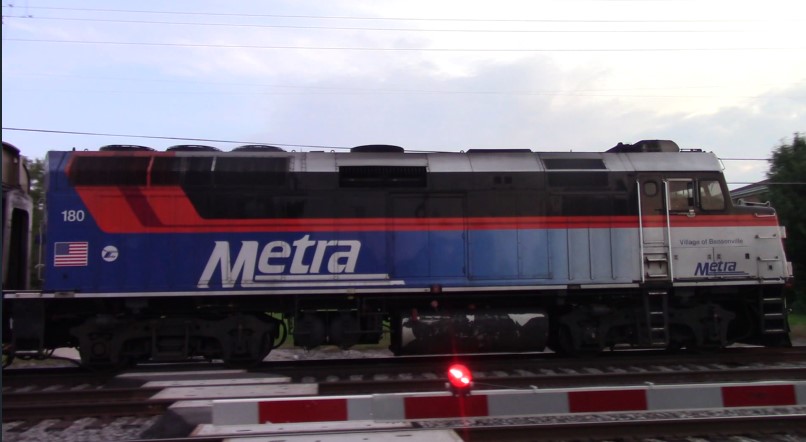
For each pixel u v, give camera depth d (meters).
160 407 7.42
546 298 10.79
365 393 8.27
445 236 10.28
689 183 10.84
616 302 10.93
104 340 9.72
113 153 9.97
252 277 9.87
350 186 10.19
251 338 10.01
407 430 5.93
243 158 10.17
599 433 6.05
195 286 9.75
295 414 6.02
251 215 9.95
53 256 9.53
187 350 9.88
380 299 10.30
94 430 6.62
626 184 10.68
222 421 5.99
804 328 17.16
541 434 5.96
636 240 10.61
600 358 10.91
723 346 11.12
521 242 10.40
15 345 9.47
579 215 10.52
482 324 10.30
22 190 10.69
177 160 10.02
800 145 27.56
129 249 9.69
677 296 10.80
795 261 25.88
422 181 10.32
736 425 6.20
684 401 6.41
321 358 12.28
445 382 8.53
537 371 9.74
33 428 6.71
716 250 10.73
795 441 6.04
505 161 10.62
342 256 10.06
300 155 10.38
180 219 9.82
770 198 26.67
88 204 9.68
